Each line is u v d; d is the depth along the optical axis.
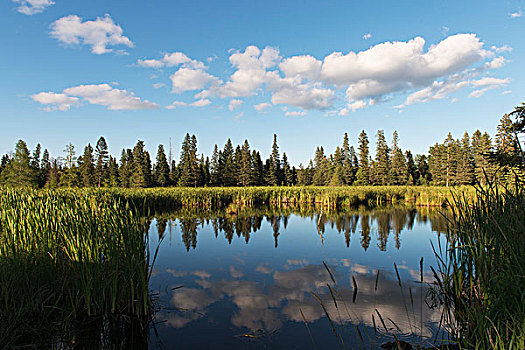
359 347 4.06
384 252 9.96
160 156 63.28
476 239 4.43
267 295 6.27
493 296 3.49
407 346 3.99
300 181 80.38
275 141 73.81
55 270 5.16
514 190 4.12
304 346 4.20
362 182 59.81
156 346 4.32
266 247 10.84
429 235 12.99
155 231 14.23
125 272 5.15
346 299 5.90
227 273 7.83
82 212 5.80
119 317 4.93
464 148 51.28
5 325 3.96
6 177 39.12
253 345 4.26
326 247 10.77
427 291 6.22
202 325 4.96
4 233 5.16
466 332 3.96
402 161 60.44
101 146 58.03
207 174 68.50
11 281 4.46
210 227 15.45
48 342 4.31
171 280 7.29
